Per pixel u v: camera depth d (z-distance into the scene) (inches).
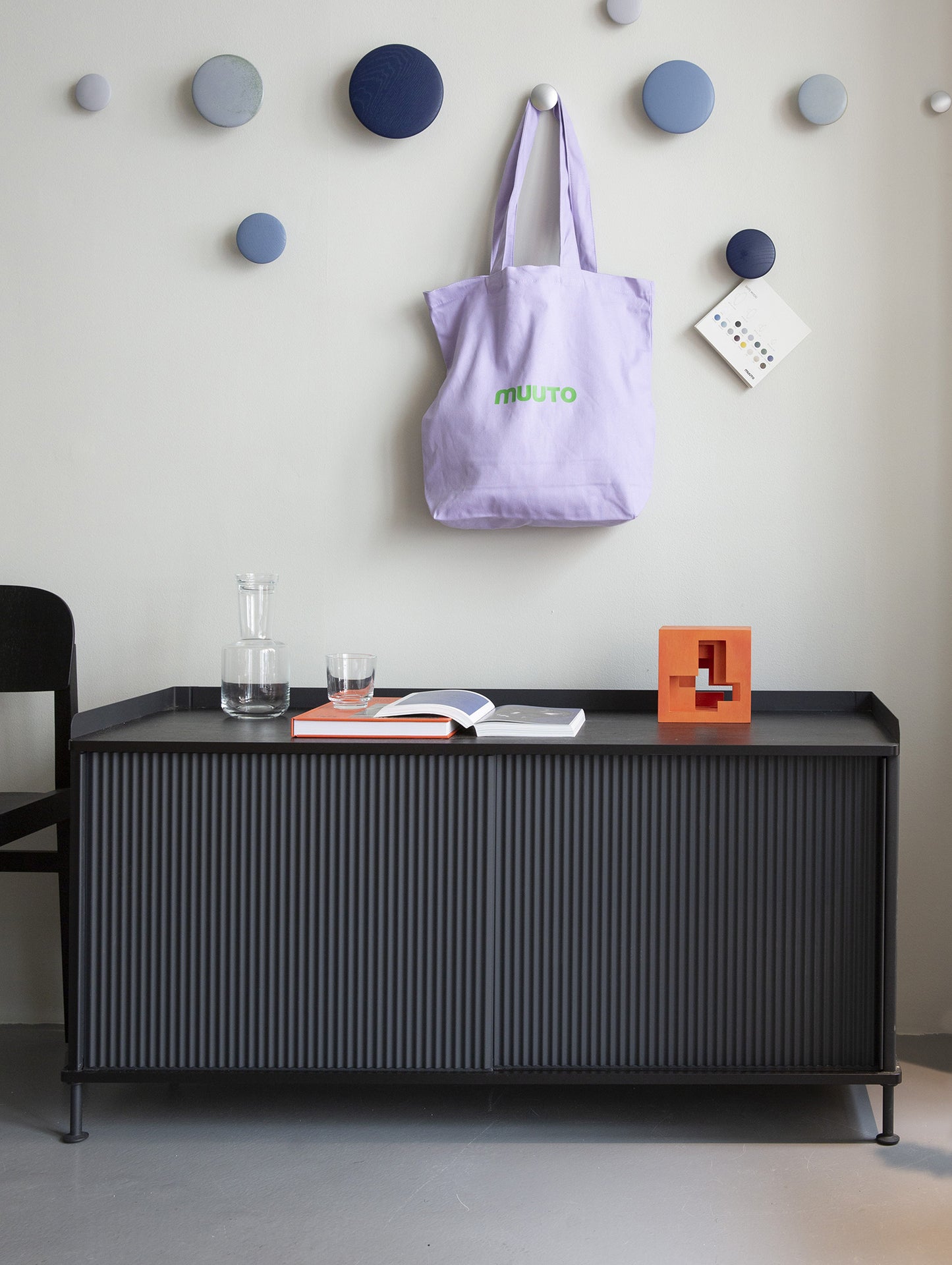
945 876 64.0
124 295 65.4
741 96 63.0
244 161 64.6
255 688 59.2
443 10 63.5
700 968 50.6
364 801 50.5
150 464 66.0
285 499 65.6
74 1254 42.6
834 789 50.0
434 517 61.7
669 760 50.1
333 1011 51.1
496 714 55.7
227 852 50.9
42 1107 55.6
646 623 64.8
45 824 57.9
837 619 64.2
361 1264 41.9
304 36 64.1
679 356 64.0
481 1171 49.0
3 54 64.9
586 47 63.2
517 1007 50.9
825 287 63.2
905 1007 64.4
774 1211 45.5
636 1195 46.8
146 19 64.4
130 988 51.4
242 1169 49.3
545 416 60.0
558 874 50.6
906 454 63.4
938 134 62.4
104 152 64.9
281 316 65.1
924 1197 46.6
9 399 66.2
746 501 64.2
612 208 63.7
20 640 62.8
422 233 64.4
